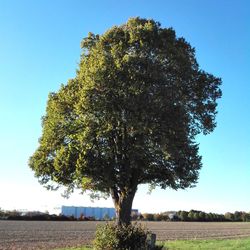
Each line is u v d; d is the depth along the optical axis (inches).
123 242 850.8
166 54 1168.2
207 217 5659.5
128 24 1198.3
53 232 2373.3
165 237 2273.6
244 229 3499.0
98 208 5012.3
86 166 1109.7
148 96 1087.6
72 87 1208.8
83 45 1269.7
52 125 1179.9
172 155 1123.3
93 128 1116.5
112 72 1091.9
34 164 1224.8
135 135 1132.5
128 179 1171.3
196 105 1251.8
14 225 2982.3
